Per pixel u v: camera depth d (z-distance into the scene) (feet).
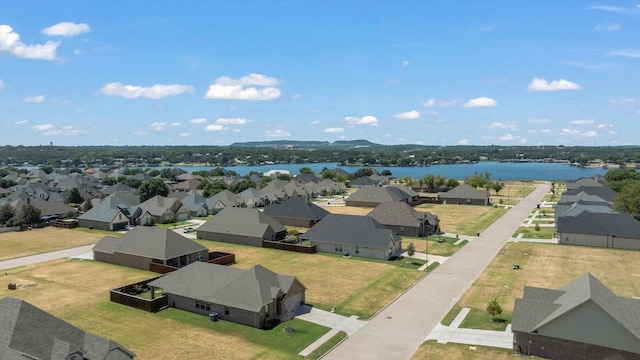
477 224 334.03
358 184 647.97
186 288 157.89
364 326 142.51
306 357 120.57
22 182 653.30
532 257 231.50
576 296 121.60
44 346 100.07
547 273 200.44
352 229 246.06
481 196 444.55
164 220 351.87
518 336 121.70
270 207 345.72
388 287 182.80
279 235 281.13
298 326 142.31
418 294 173.88
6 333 99.45
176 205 366.02
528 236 287.48
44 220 353.51
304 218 324.19
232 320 145.89
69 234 305.73
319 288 181.78
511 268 209.87
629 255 234.99
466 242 271.08
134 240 224.74
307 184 565.12
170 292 158.40
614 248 250.98
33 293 174.91
